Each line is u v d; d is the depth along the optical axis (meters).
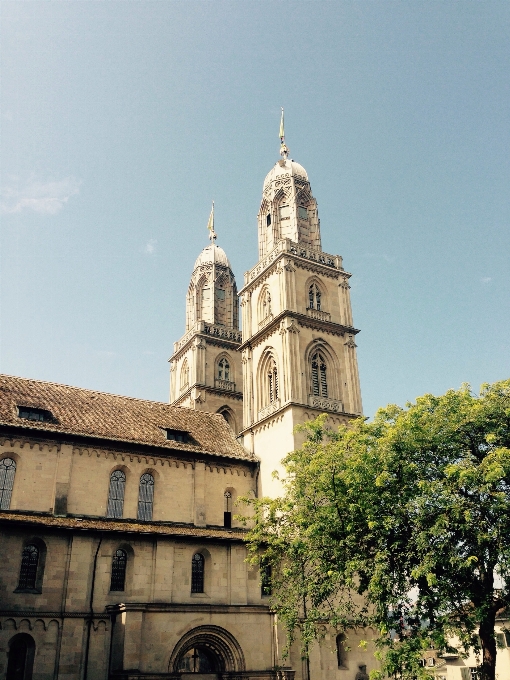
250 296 64.81
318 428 41.22
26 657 36.38
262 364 59.72
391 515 31.83
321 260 62.50
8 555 37.69
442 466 31.89
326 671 44.16
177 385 80.00
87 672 36.97
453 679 61.44
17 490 41.53
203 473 50.62
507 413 30.92
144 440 48.03
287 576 39.09
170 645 37.72
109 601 39.50
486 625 30.78
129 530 41.00
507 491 30.03
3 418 42.88
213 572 43.31
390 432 33.00
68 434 44.19
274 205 65.75
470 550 29.83
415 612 30.56
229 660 40.19
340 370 58.25
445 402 33.47
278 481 51.75
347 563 32.38
